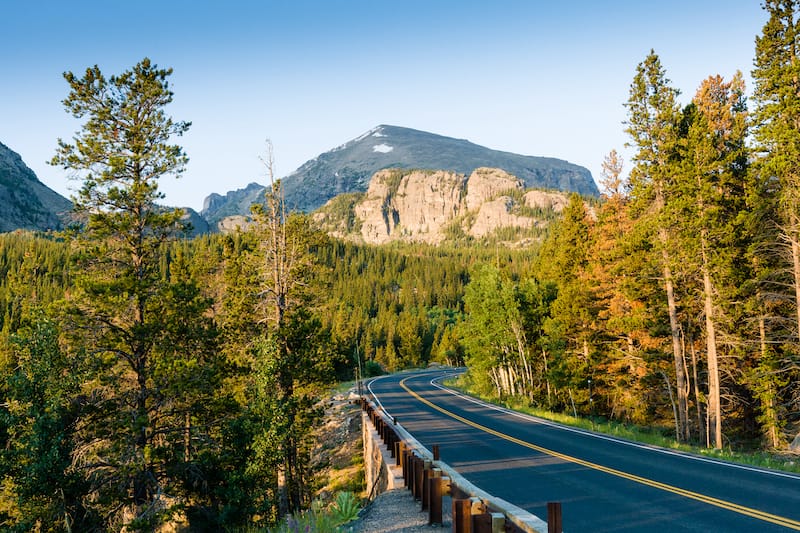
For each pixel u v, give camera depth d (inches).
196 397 848.9
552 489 425.7
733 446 1008.2
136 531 698.8
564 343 1467.8
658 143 996.6
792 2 853.8
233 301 1156.5
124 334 794.2
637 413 1278.3
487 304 1711.4
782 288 959.6
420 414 1135.6
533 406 1456.7
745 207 945.5
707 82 1165.1
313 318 941.2
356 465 927.7
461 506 262.1
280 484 784.3
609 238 1353.3
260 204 1083.9
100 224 800.9
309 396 943.7
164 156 874.1
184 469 781.3
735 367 1024.2
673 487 416.5
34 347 701.3
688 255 930.1
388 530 324.2
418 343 4515.3
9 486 679.1
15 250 4569.4
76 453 725.9
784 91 830.5
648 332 1139.3
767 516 319.9
